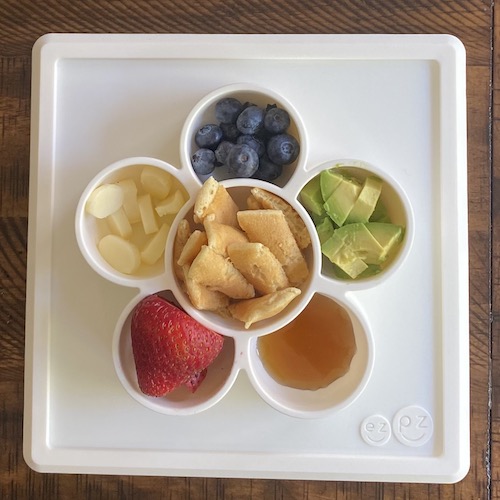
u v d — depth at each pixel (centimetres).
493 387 41
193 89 39
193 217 35
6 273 41
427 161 38
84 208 34
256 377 35
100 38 38
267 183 34
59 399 39
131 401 39
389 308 38
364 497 41
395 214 36
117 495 41
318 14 41
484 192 41
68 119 39
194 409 34
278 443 38
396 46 38
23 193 41
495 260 41
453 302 38
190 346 33
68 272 39
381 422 38
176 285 34
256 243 33
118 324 34
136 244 37
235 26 41
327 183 35
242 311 34
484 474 40
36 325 38
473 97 41
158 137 39
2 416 41
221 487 41
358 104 38
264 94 36
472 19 41
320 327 37
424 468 38
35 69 39
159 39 38
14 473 41
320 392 37
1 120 41
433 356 38
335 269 36
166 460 38
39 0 41
